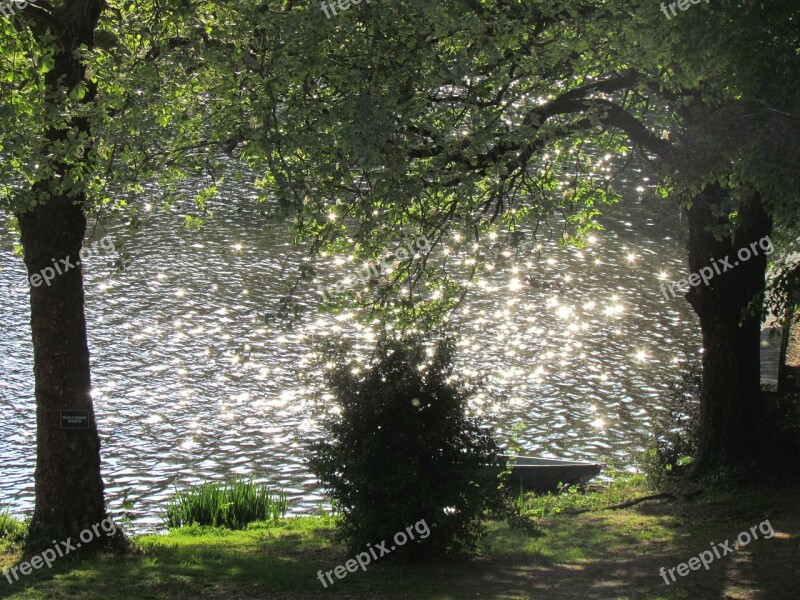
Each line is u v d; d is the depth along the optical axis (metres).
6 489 20.80
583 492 19.28
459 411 12.86
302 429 24.70
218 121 12.34
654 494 16.83
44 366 12.87
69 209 12.67
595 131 14.86
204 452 23.25
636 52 12.30
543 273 38.72
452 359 13.13
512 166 12.20
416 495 12.69
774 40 10.97
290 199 11.72
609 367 29.39
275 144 11.45
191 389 27.31
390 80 11.23
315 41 11.19
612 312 34.50
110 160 12.05
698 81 11.81
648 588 11.27
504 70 12.14
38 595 10.73
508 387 27.59
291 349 30.53
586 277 38.34
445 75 11.23
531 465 19.52
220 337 31.38
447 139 11.36
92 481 13.12
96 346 30.38
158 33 12.27
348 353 13.37
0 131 11.07
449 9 12.31
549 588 11.41
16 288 35.72
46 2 12.77
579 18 12.88
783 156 9.85
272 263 38.97
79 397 12.96
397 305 14.55
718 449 16.53
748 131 10.45
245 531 16.42
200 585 11.47
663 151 13.17
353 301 15.39
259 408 26.08
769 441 16.53
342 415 12.91
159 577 11.75
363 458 12.55
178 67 11.80
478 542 14.18
